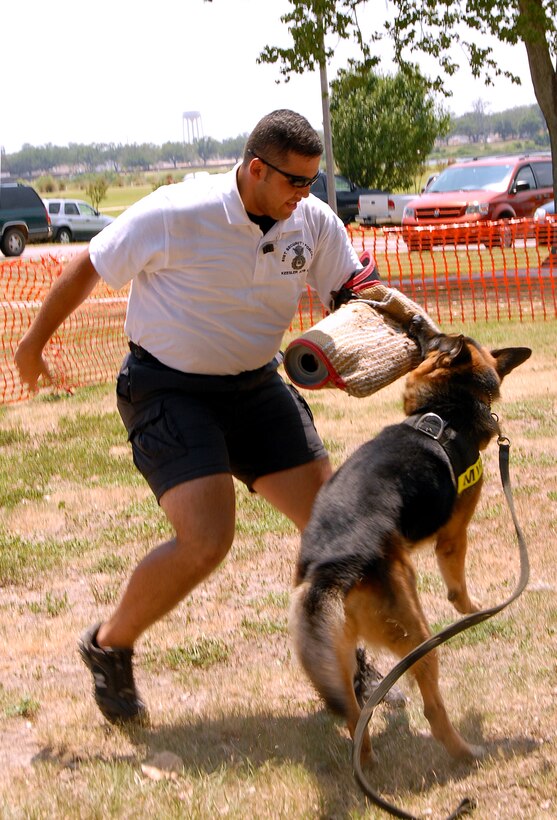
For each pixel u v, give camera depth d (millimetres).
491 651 3732
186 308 3232
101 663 3354
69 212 30781
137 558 5031
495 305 13758
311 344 3271
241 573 4785
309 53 15070
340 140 37031
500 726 3182
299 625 2785
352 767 2961
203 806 2785
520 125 197625
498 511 5305
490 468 6121
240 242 3184
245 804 2801
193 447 3188
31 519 5742
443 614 4094
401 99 37062
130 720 3391
